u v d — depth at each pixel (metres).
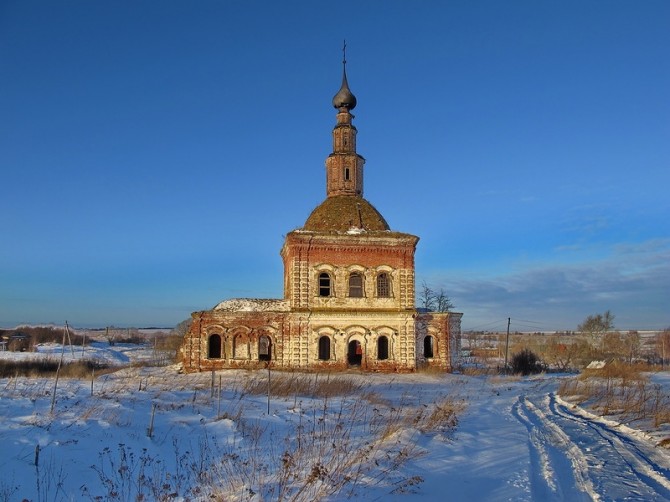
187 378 41.12
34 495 11.55
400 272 52.06
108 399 22.94
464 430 20.97
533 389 40.88
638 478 14.12
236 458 15.09
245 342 50.59
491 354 120.19
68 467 13.30
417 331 52.94
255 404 25.59
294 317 50.12
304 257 51.00
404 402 30.27
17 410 18.47
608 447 18.05
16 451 13.61
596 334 119.94
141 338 173.38
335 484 12.34
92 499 11.93
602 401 30.58
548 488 13.16
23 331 146.25
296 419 22.44
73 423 16.83
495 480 13.89
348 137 58.28
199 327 50.38
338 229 53.16
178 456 15.62
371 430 19.97
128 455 14.77
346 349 50.47
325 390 31.69
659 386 37.66
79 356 93.00
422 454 15.96
